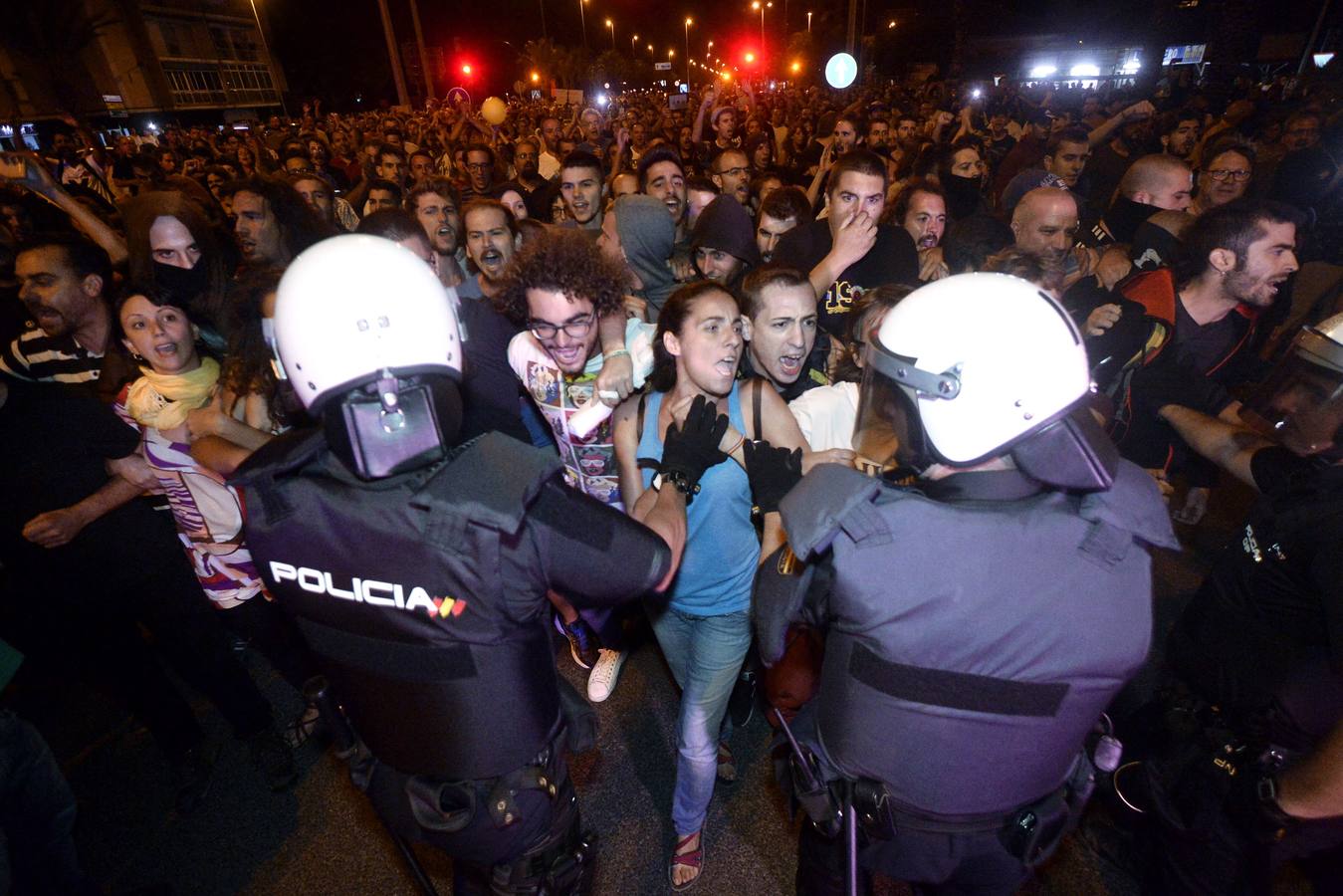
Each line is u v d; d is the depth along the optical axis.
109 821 2.60
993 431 1.05
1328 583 1.33
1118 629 1.08
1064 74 34.66
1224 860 1.58
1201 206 4.61
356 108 47.38
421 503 1.09
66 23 30.28
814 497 1.16
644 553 1.25
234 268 3.57
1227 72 23.77
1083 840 2.26
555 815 1.47
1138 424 2.56
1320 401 1.36
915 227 3.66
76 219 3.30
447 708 1.23
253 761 2.68
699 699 2.04
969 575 1.07
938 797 1.23
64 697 3.23
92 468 2.32
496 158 7.65
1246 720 1.60
